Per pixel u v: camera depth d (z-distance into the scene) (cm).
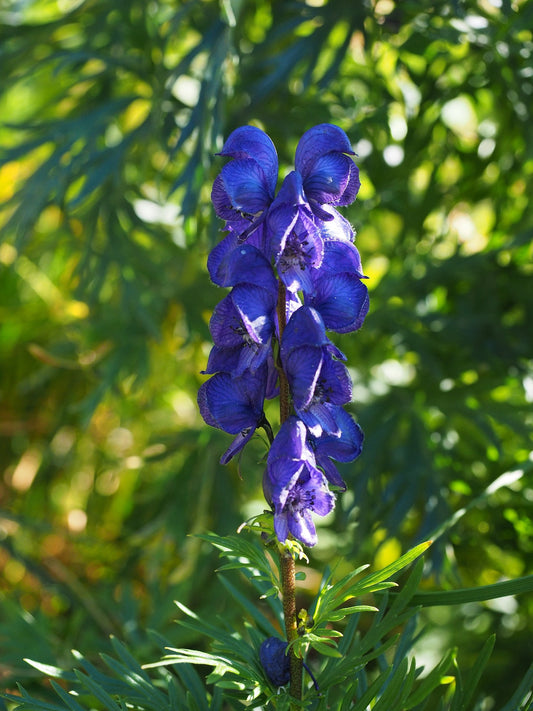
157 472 153
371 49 109
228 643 72
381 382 123
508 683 102
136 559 131
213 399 68
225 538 69
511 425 109
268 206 67
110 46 122
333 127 67
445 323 119
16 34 127
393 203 125
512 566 116
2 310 156
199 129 99
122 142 114
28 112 162
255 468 125
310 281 66
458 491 108
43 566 138
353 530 107
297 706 70
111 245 120
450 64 115
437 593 73
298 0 117
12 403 150
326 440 68
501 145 119
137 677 74
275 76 110
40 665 74
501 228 125
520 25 97
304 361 65
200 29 120
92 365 134
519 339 116
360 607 68
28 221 112
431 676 70
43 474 150
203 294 127
